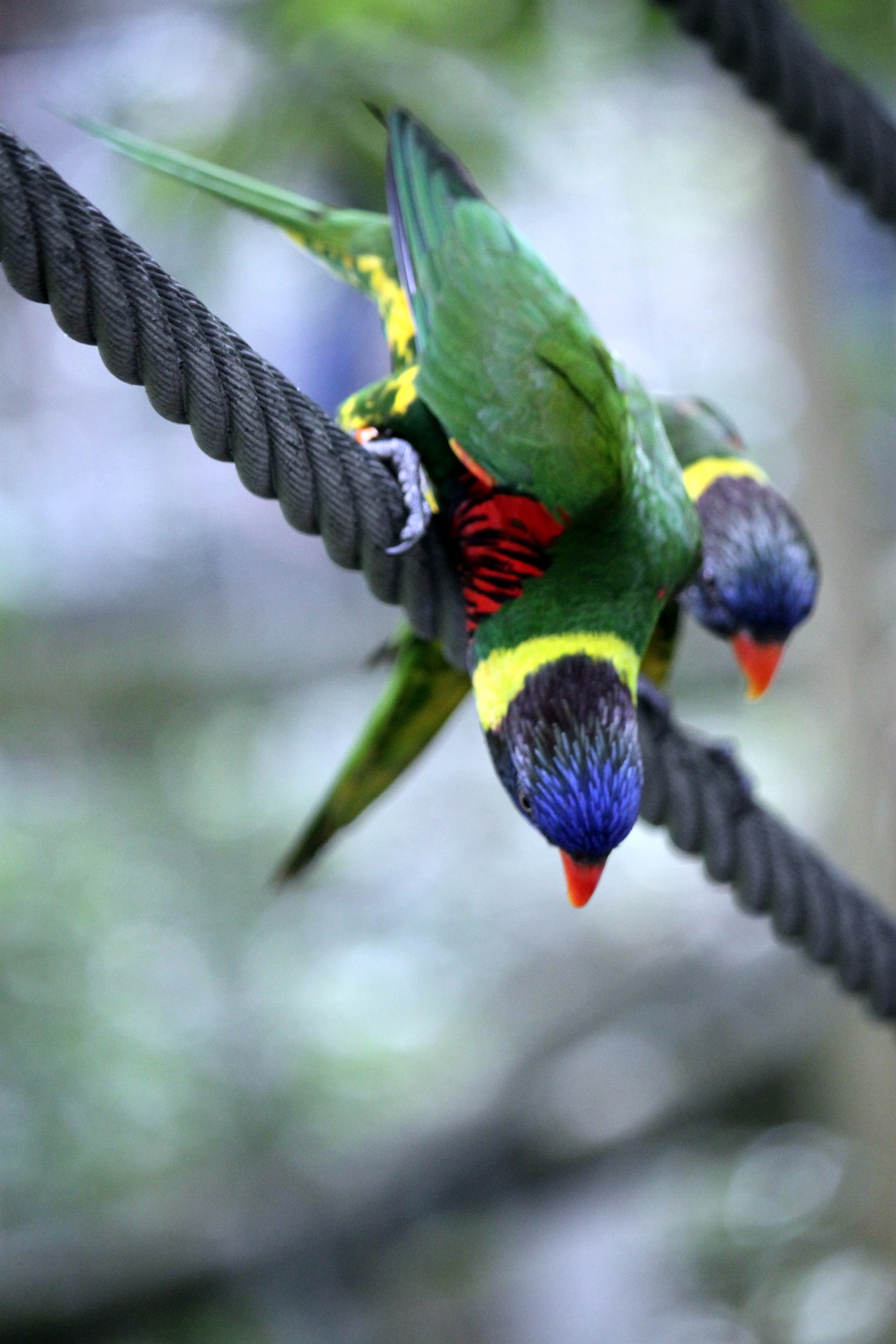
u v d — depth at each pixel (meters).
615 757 4.16
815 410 12.47
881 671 12.12
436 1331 11.34
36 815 13.98
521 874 17.06
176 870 14.35
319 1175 11.30
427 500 4.20
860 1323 11.58
